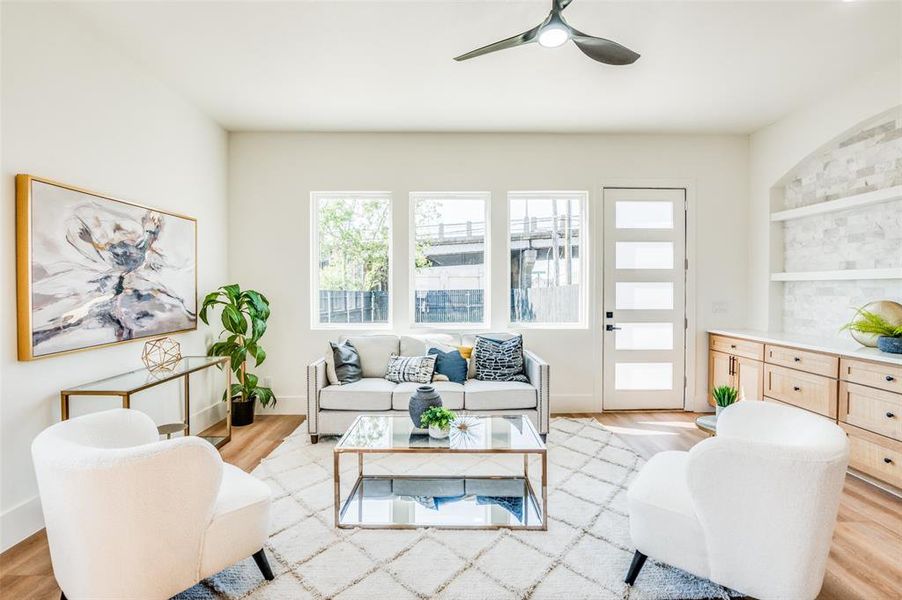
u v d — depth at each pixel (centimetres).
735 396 276
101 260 247
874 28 240
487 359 353
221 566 155
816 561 139
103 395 222
